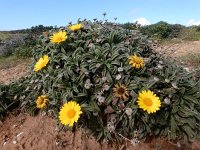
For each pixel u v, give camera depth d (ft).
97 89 1.06
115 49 1.10
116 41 1.18
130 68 1.06
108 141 1.08
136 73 1.08
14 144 1.21
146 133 1.04
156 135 1.07
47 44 1.24
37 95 1.25
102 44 1.16
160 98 1.03
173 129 1.03
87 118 1.06
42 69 1.18
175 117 1.04
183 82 1.10
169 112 1.04
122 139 1.07
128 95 1.02
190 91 1.07
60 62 1.15
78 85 1.08
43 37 1.32
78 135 1.13
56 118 1.16
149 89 1.03
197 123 1.04
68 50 1.18
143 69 1.08
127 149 1.06
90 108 1.03
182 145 1.06
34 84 1.28
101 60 1.09
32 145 1.17
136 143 1.01
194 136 1.03
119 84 1.04
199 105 1.06
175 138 1.05
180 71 1.17
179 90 1.07
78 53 1.13
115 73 1.07
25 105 1.33
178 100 1.05
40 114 1.27
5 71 2.54
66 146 1.12
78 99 1.06
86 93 1.06
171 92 1.04
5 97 1.39
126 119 1.02
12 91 1.40
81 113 0.99
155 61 1.17
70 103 1.00
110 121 1.04
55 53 1.17
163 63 1.18
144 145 1.06
